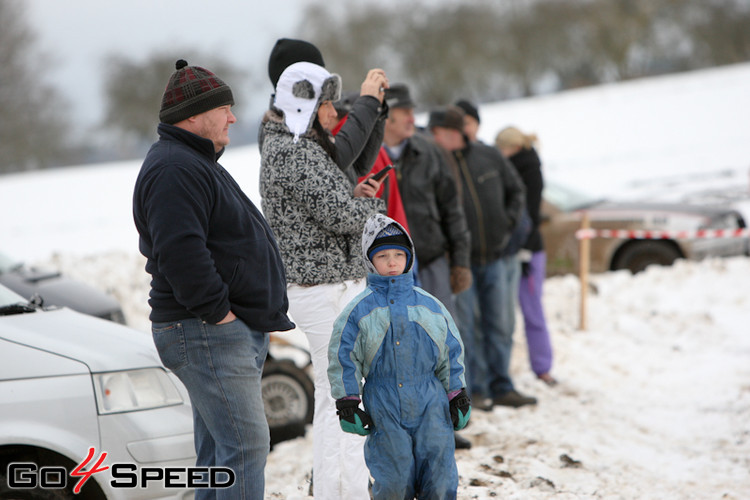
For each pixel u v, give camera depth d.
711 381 18.91
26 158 144.25
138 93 152.00
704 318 23.92
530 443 14.41
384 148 13.36
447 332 8.91
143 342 10.68
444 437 8.77
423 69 164.88
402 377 8.72
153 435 9.84
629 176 58.66
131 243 49.81
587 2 168.50
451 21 164.38
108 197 77.38
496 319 17.06
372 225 8.90
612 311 25.23
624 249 29.12
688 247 28.27
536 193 19.02
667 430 15.99
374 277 8.92
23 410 9.42
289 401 16.78
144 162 8.29
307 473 13.20
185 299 7.86
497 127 93.25
